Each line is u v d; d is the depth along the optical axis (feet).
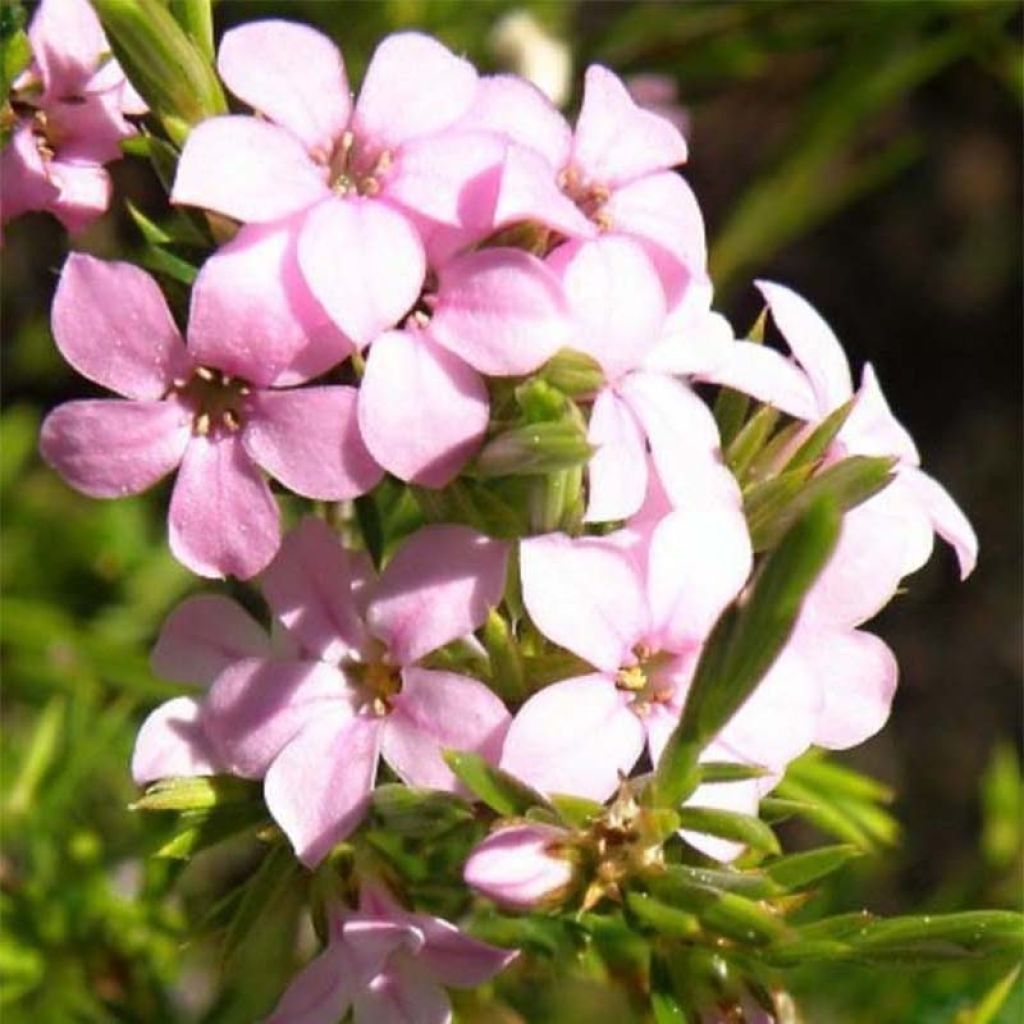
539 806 0.43
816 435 0.47
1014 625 1.13
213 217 0.45
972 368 1.18
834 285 1.18
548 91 0.67
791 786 0.57
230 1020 0.51
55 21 0.49
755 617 0.42
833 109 0.73
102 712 0.68
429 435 0.44
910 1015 0.59
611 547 0.44
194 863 0.60
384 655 0.46
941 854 1.07
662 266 0.46
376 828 0.46
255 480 0.45
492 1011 0.54
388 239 0.44
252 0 0.68
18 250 0.93
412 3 0.68
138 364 0.45
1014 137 1.19
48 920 0.58
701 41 0.71
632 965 0.52
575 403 0.45
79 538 0.76
